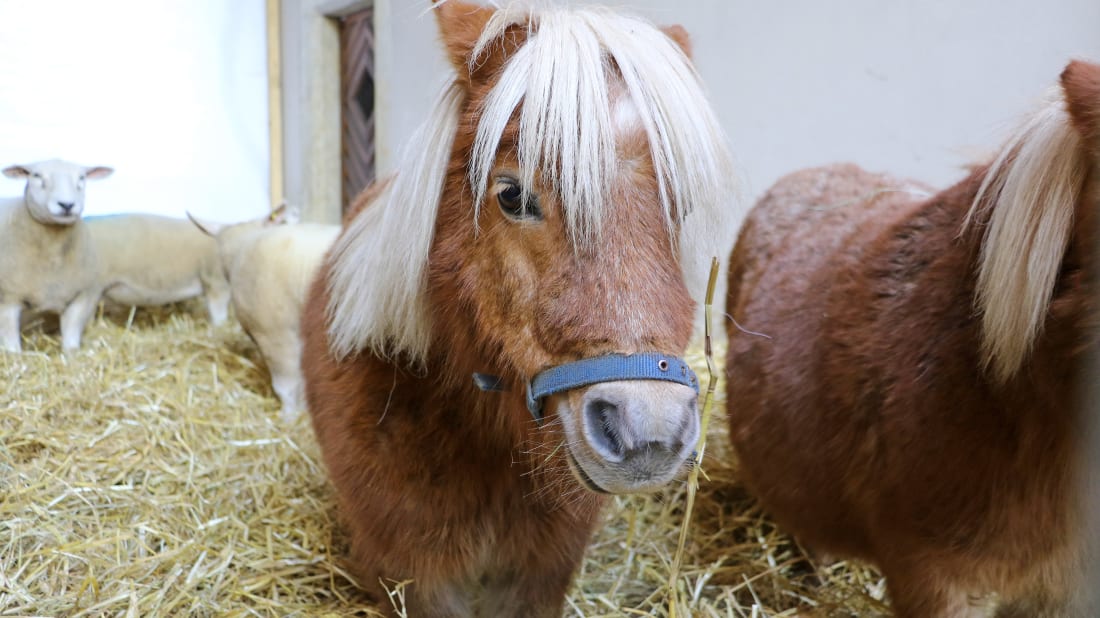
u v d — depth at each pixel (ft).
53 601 6.34
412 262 4.94
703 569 7.55
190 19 17.93
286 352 11.44
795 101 11.46
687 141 4.25
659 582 7.31
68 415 9.85
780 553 8.11
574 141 4.05
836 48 10.89
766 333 6.97
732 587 7.25
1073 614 5.11
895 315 5.46
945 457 4.99
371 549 5.86
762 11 11.69
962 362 4.93
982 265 4.82
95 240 14.01
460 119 4.84
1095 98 4.11
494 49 4.73
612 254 4.04
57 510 7.73
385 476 5.57
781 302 6.97
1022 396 4.68
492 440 5.54
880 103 10.50
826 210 7.64
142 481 8.60
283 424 10.62
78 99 16.55
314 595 6.91
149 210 17.90
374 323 5.36
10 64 15.67
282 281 11.19
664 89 4.27
